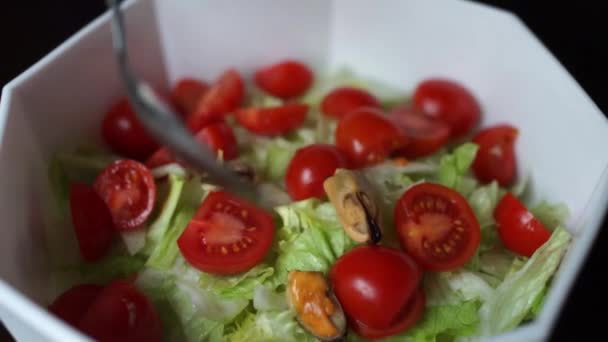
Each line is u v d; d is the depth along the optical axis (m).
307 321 0.23
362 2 0.33
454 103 0.31
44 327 0.18
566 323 0.27
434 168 0.28
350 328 0.24
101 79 0.29
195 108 0.32
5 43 0.31
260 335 0.24
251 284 0.25
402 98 0.33
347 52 0.35
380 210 0.25
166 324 0.24
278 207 0.26
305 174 0.26
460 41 0.31
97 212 0.26
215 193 0.25
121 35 0.18
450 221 0.25
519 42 0.29
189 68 0.33
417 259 0.24
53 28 0.32
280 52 0.34
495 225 0.27
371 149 0.28
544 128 0.28
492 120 0.31
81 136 0.29
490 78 0.30
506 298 0.24
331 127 0.31
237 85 0.32
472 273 0.25
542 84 0.28
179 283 0.25
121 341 0.22
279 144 0.30
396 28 0.32
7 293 0.19
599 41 0.33
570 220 0.26
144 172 0.26
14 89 0.25
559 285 0.20
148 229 0.26
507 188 0.29
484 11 0.29
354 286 0.23
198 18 0.32
